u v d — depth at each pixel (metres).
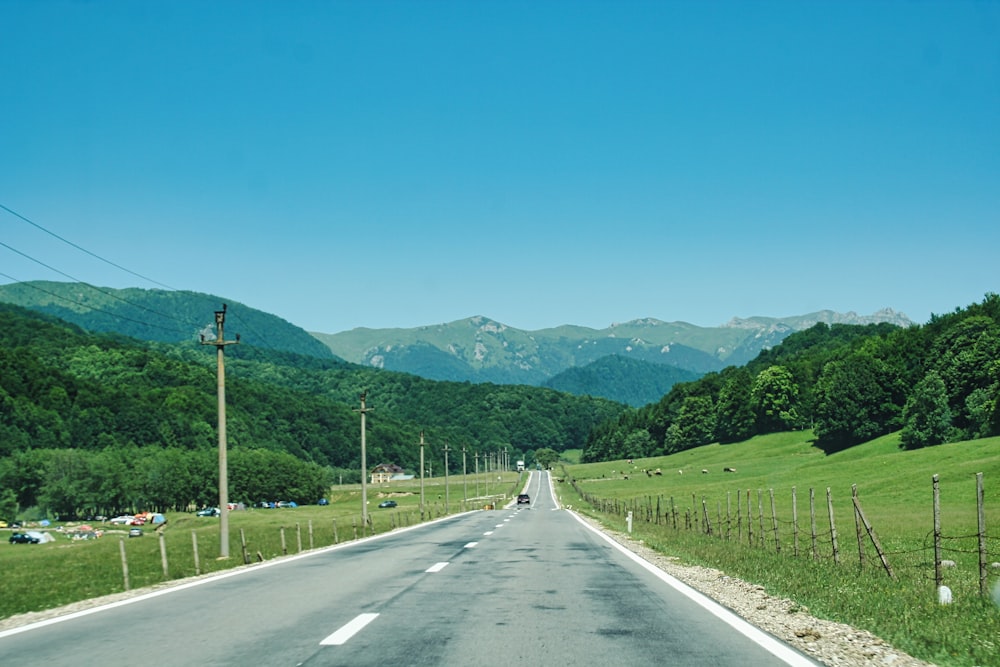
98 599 15.48
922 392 99.56
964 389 98.44
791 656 9.09
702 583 16.78
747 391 163.88
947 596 13.22
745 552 23.52
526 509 89.25
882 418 118.06
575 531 39.34
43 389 128.75
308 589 15.80
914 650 9.44
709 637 10.27
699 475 131.00
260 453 146.62
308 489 150.25
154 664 8.75
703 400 181.50
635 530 39.41
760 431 162.00
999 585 15.03
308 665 8.60
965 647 9.53
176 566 23.84
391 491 174.50
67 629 11.42
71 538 86.62
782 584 15.70
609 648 9.52
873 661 8.98
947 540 29.84
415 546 28.92
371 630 10.79
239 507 140.12
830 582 15.82
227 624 11.49
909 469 74.69
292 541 35.62
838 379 122.12
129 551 31.66
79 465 113.25
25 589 18.06
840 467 89.75
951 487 57.84
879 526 37.31
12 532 94.00
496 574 18.31
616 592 14.94
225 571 20.81
